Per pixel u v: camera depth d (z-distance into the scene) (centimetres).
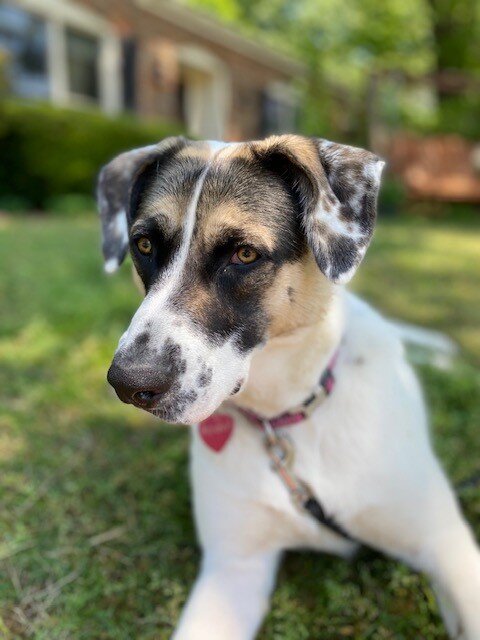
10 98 190
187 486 52
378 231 182
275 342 38
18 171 192
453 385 67
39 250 123
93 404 65
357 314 44
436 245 158
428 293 110
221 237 35
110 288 100
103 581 41
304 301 37
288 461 40
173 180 38
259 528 41
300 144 38
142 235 37
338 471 39
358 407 40
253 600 40
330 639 38
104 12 229
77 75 225
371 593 41
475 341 87
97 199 46
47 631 37
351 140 275
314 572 43
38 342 77
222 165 38
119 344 33
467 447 58
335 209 36
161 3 243
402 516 39
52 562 43
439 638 38
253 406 40
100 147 199
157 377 31
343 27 387
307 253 37
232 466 41
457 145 242
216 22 267
